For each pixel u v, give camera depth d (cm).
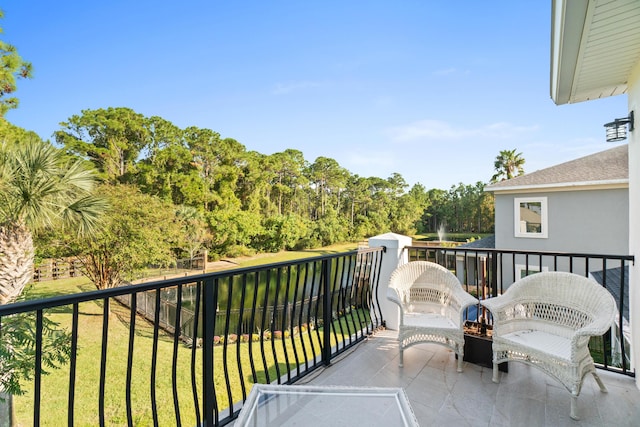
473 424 182
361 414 146
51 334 372
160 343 808
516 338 226
